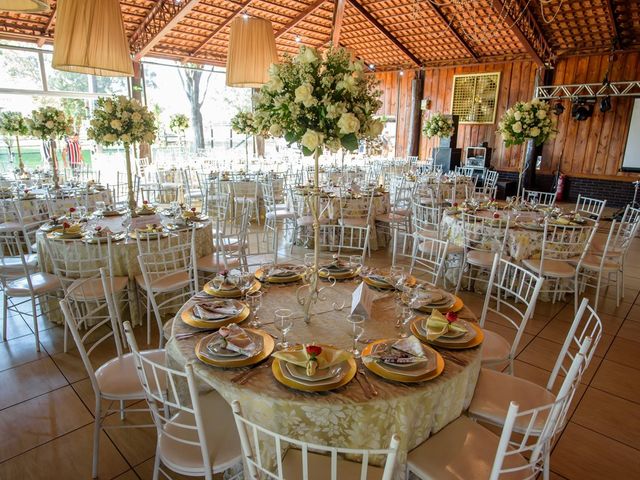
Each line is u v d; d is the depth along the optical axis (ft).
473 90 35.24
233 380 4.77
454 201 19.86
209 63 35.06
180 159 37.55
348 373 4.83
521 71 32.73
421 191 22.43
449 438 5.03
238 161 35.53
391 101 40.65
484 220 13.26
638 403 8.28
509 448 6.14
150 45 27.78
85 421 7.47
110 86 32.48
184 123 31.27
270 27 10.78
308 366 4.69
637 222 13.01
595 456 6.93
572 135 30.55
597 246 14.08
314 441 4.66
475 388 6.05
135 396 5.98
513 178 33.76
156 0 25.75
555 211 15.23
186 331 5.89
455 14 28.94
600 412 8.00
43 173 24.02
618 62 28.14
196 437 5.12
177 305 11.53
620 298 13.44
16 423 7.38
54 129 18.49
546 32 28.25
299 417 4.55
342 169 26.86
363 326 6.12
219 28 29.78
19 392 8.21
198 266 11.62
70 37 7.97
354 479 4.41
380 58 38.70
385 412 4.50
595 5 24.29
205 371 4.94
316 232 6.19
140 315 11.03
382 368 4.90
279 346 5.49
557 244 12.25
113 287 9.77
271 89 5.54
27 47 26.53
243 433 3.64
